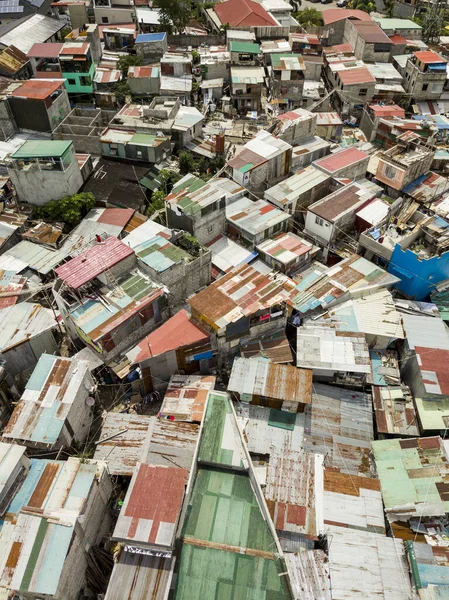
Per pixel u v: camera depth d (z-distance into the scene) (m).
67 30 85.50
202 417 32.97
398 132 62.56
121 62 76.69
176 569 25.48
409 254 46.19
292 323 42.78
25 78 68.88
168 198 47.38
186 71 75.19
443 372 38.00
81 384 34.16
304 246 48.34
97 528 29.67
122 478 33.94
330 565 28.30
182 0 87.75
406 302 45.62
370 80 73.19
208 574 25.36
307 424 36.78
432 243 49.75
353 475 33.22
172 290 43.44
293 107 76.75
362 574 28.12
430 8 100.12
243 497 28.83
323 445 35.66
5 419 36.78
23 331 38.56
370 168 60.94
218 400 33.22
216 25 93.00
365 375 39.12
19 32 76.81
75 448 34.31
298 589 26.91
